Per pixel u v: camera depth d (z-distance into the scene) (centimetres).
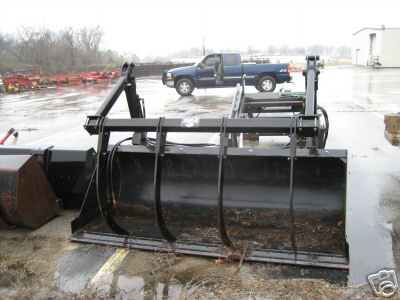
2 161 477
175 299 346
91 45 5859
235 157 403
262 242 404
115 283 371
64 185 518
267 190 432
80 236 440
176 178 459
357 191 570
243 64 1864
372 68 4556
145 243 420
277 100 739
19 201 461
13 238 464
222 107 1457
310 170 409
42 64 4891
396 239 434
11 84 2659
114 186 476
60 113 1474
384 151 776
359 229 457
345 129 997
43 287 370
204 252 399
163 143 415
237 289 353
